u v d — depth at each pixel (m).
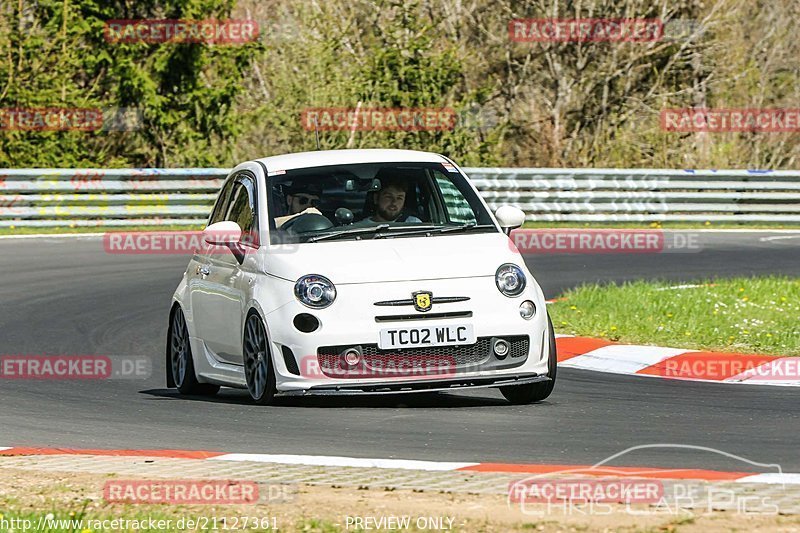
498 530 18.95
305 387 30.06
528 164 123.06
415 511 20.16
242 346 32.41
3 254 72.38
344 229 32.59
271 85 115.81
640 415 30.53
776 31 131.12
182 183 88.31
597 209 93.31
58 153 104.19
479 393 34.84
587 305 50.31
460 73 114.12
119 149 108.25
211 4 108.50
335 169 34.16
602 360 41.00
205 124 108.56
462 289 30.61
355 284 30.45
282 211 33.06
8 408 33.66
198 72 107.94
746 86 129.00
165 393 36.69
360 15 119.31
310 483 22.45
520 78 125.50
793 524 18.80
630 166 121.19
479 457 25.19
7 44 101.69
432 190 34.34
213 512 20.58
